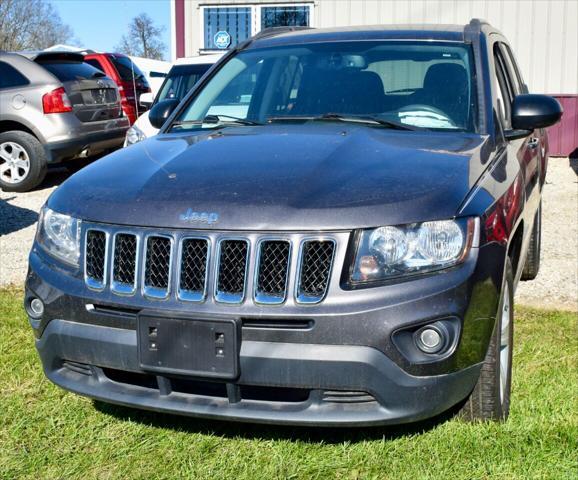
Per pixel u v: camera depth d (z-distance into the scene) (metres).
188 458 3.23
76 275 3.20
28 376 4.12
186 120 4.45
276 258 2.89
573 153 13.55
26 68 10.54
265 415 2.94
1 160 10.63
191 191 3.12
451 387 2.95
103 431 3.49
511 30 13.52
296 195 3.00
